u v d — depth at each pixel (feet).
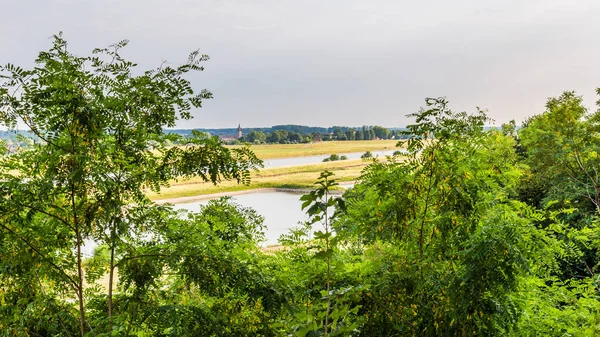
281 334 12.26
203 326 12.38
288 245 18.65
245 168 13.03
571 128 59.06
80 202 11.80
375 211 15.40
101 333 11.36
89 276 13.64
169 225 13.62
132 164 12.28
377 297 14.30
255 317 13.79
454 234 14.60
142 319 12.42
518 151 72.43
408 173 15.40
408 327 14.05
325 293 12.74
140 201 12.85
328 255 7.88
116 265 12.34
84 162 10.93
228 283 12.42
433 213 15.31
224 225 17.78
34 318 12.00
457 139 15.12
